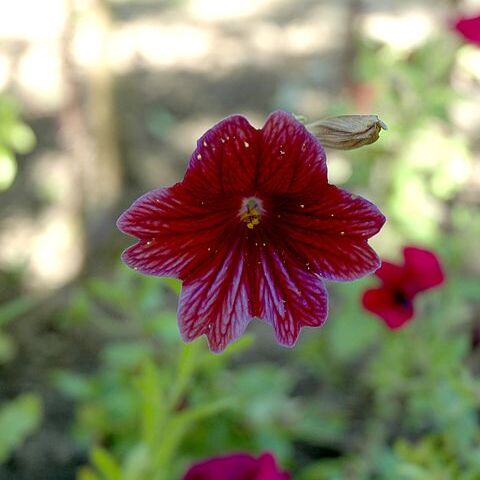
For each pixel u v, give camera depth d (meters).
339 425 0.41
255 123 0.70
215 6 0.95
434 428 0.43
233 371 0.47
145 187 0.60
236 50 0.83
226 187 0.20
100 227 0.54
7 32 0.80
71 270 0.53
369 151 0.44
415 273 0.34
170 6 0.95
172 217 0.19
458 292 0.40
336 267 0.21
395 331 0.39
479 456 0.33
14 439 0.36
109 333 0.49
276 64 0.80
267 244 0.21
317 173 0.19
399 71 0.44
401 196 0.44
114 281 0.50
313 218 0.20
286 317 0.21
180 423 0.28
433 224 0.44
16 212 0.58
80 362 0.47
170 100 0.73
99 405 0.39
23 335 0.49
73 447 0.43
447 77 0.46
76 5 0.50
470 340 0.41
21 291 0.51
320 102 0.73
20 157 0.64
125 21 0.89
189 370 0.28
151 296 0.38
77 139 0.53
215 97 0.75
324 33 0.87
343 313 0.41
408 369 0.40
